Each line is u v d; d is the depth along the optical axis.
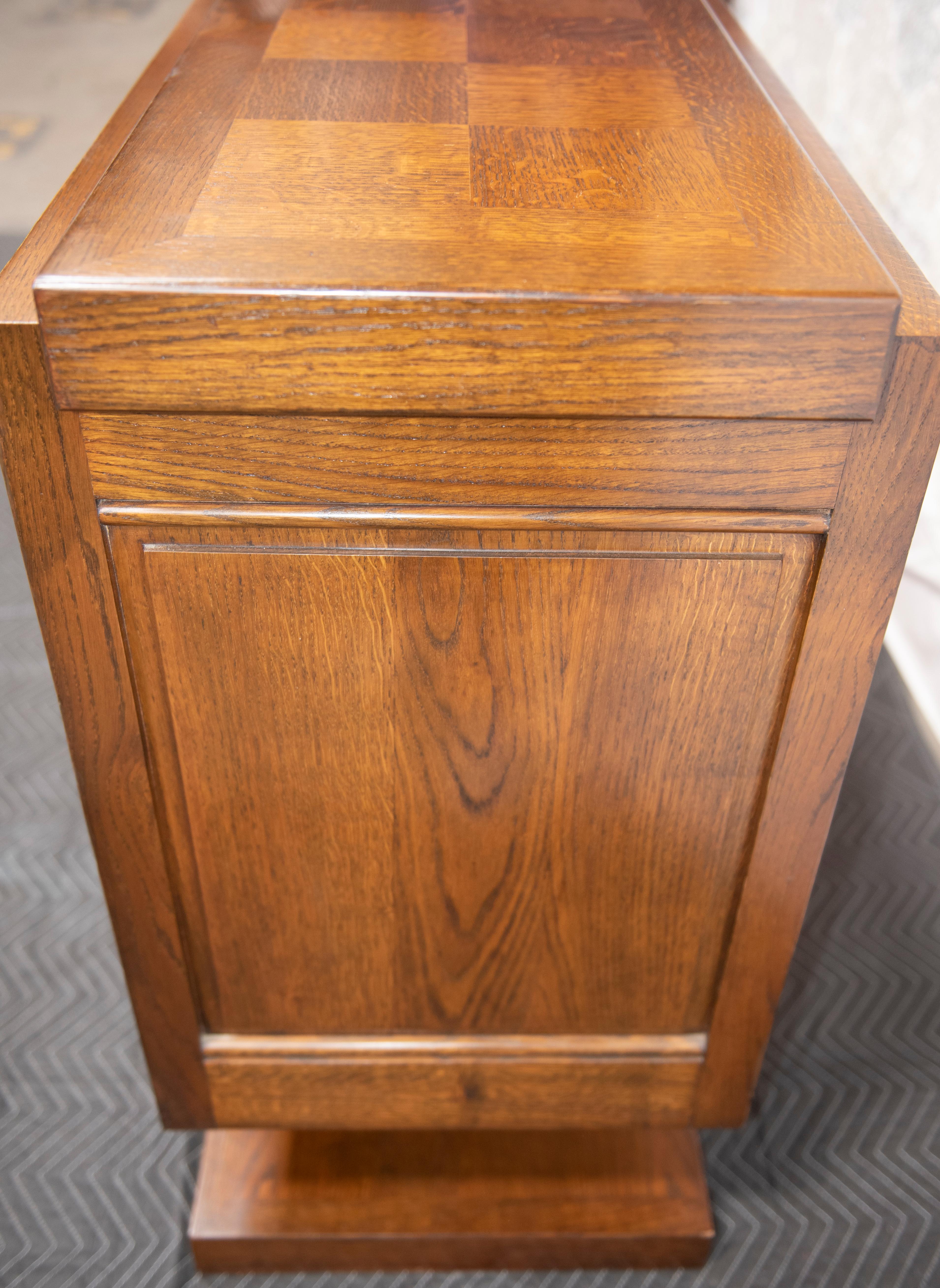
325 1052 0.83
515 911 0.76
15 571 1.70
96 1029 1.12
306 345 0.52
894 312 0.51
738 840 0.72
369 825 0.71
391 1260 0.94
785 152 0.68
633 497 0.58
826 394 0.53
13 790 1.37
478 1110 0.87
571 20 0.88
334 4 0.89
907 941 1.22
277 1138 0.99
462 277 0.52
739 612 0.62
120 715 0.66
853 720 0.66
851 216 0.62
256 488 0.58
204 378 0.53
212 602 0.62
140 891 0.74
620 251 0.55
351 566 0.60
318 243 0.54
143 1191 0.99
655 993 0.80
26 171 2.63
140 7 3.61
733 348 0.52
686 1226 0.93
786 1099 1.07
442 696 0.65
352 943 0.77
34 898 1.25
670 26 0.88
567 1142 0.99
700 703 0.66
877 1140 1.04
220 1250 0.92
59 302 0.50
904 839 1.32
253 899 0.75
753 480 0.57
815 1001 1.16
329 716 0.66
